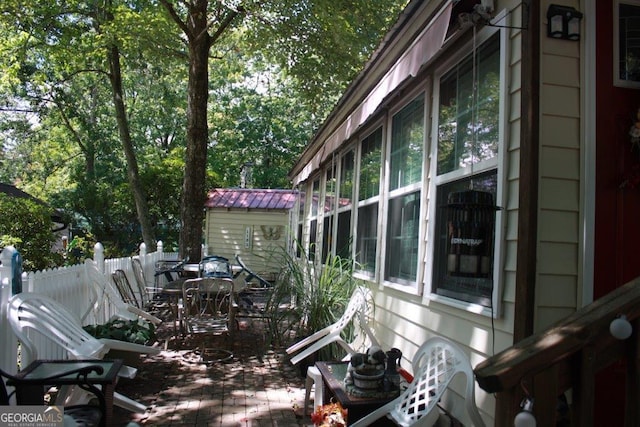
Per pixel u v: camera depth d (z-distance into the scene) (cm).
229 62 1444
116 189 1806
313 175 946
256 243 1544
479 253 236
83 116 1931
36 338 366
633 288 172
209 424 356
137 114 2261
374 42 1016
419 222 359
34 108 1872
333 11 945
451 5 244
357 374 286
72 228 1881
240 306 696
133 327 464
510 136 245
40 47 1366
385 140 457
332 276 502
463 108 300
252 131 2647
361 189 550
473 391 224
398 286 392
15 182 2744
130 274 766
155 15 1081
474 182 284
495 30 261
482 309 257
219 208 1564
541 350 161
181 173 1791
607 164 230
